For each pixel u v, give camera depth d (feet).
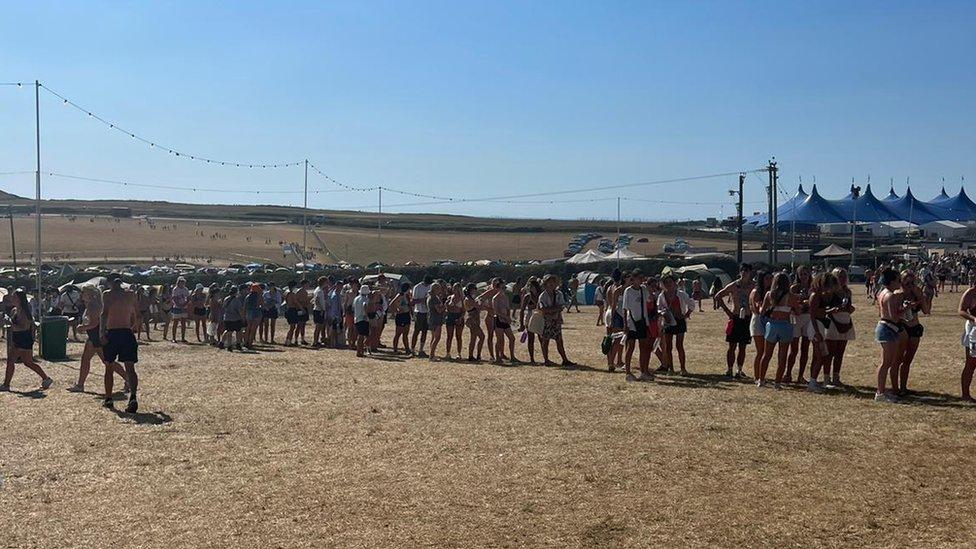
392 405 45.21
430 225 475.31
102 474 31.42
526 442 35.86
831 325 48.57
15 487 29.68
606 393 48.32
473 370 60.90
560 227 482.28
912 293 46.29
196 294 91.30
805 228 284.61
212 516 26.43
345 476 30.86
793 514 26.14
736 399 45.73
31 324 52.54
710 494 28.22
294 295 85.46
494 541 24.08
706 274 180.34
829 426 38.34
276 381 55.16
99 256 310.86
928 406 43.04
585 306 160.45
